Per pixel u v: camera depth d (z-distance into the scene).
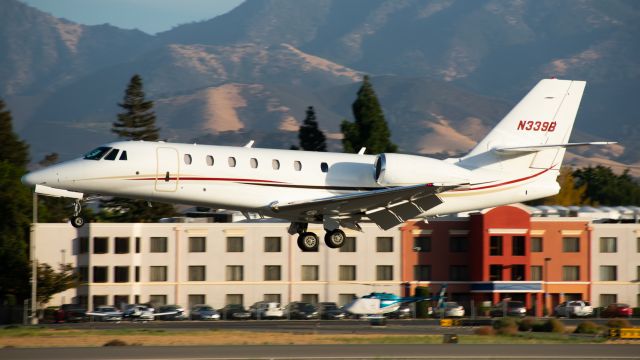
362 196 109.56
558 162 125.38
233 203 112.38
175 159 110.38
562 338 112.75
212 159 111.69
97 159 110.00
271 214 115.12
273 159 114.31
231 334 112.44
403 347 89.94
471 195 122.69
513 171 124.25
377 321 155.12
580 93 126.69
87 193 110.62
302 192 114.62
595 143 119.12
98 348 87.50
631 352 86.94
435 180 117.50
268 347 89.50
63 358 79.81
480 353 84.88
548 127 126.19
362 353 84.31
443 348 88.88
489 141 125.00
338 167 117.00
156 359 79.56
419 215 120.62
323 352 84.94
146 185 109.69
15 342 98.62
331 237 120.38
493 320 157.88
